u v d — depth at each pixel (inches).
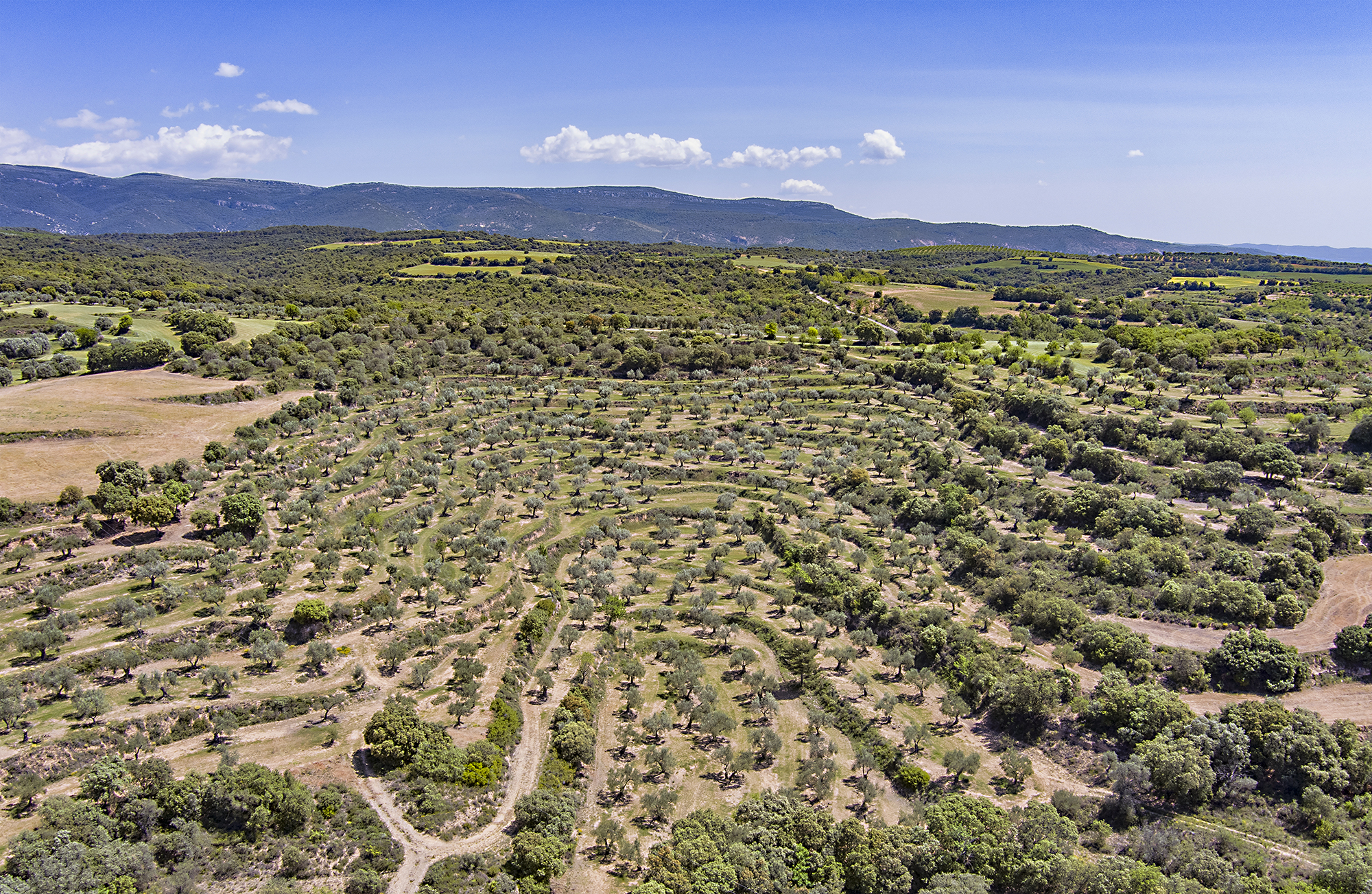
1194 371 7126.0
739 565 4756.4
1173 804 2807.6
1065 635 3774.6
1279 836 2605.8
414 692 3255.4
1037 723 3270.2
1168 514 4510.3
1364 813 2721.5
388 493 4982.8
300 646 3447.3
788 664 3821.4
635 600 4372.5
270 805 2440.9
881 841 2442.2
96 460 4542.3
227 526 4099.4
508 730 3061.0
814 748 3181.6
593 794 2851.9
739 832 2509.8
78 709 2748.5
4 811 2341.3
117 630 3297.2
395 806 2596.0
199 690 3041.3
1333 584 3978.8
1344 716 3147.1
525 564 4611.2
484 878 2338.8
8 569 3531.0
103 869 2079.2
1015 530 4872.0
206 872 2226.9
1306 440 5452.8
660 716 3186.5
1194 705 3245.6
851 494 5506.9
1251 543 4311.0
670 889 2245.3
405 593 3961.6
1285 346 7869.1
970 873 2352.4
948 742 3255.4
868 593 4163.4
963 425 6525.6
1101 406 6486.2
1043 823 2513.5
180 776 2578.7
